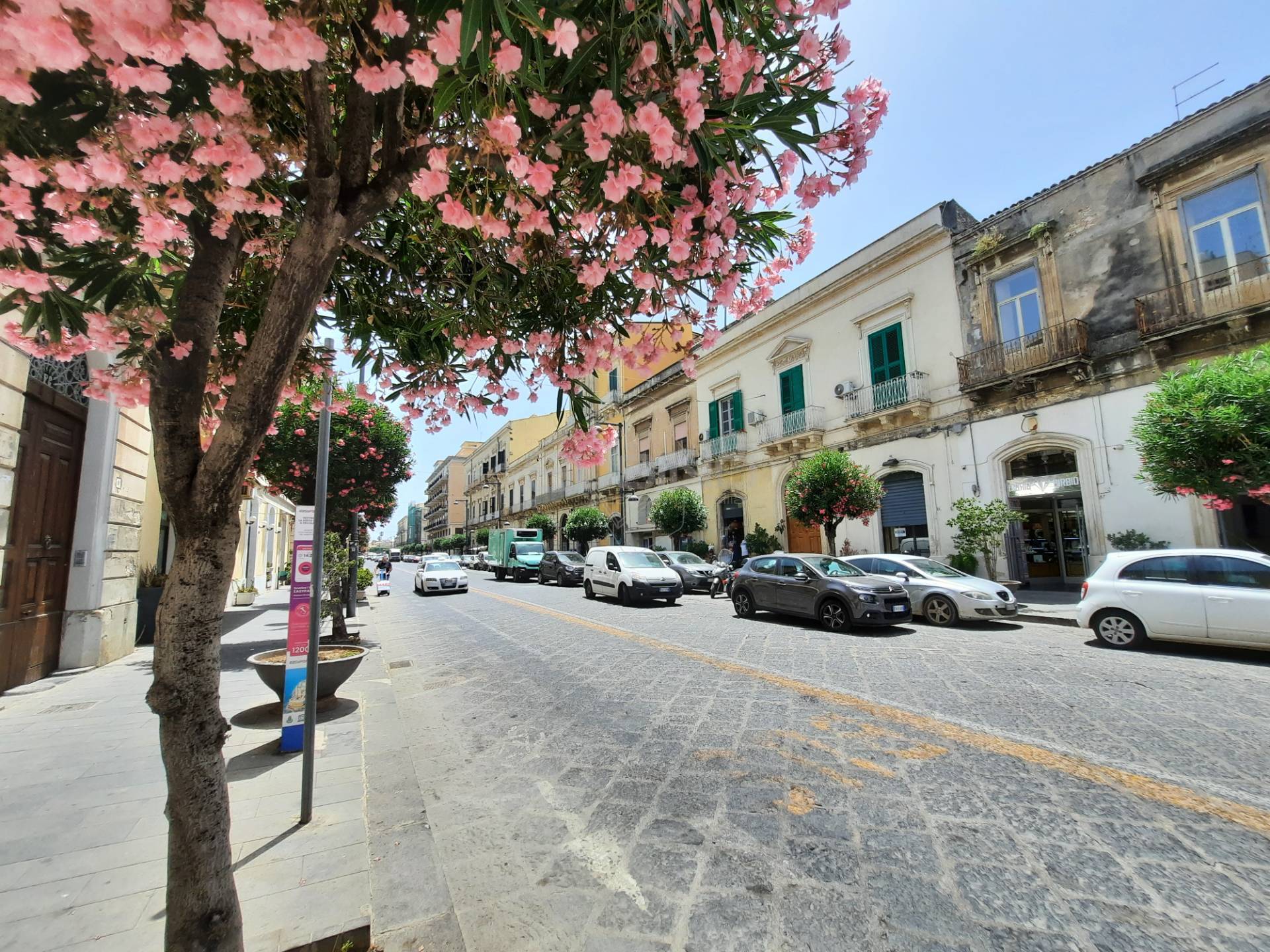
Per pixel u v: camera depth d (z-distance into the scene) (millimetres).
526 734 4891
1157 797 3365
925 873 2734
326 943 2213
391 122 1909
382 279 3182
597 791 3732
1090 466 11469
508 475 51312
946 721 4746
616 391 31469
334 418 10141
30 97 1245
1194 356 10086
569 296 2791
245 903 2416
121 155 1552
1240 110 9820
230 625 11719
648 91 1753
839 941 2301
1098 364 11422
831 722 4809
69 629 6664
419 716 5566
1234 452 7559
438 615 13977
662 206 1983
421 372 3338
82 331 2205
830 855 2908
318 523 3396
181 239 2012
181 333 1715
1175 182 10477
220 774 1729
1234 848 2850
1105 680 5930
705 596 16516
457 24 1446
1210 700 5152
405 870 2816
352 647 6027
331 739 4535
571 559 23406
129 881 2561
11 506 5602
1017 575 12836
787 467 19016
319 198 1719
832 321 17609
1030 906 2475
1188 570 7242
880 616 9055
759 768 3955
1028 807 3307
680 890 2670
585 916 2506
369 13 1639
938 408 14383
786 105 1970
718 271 2316
